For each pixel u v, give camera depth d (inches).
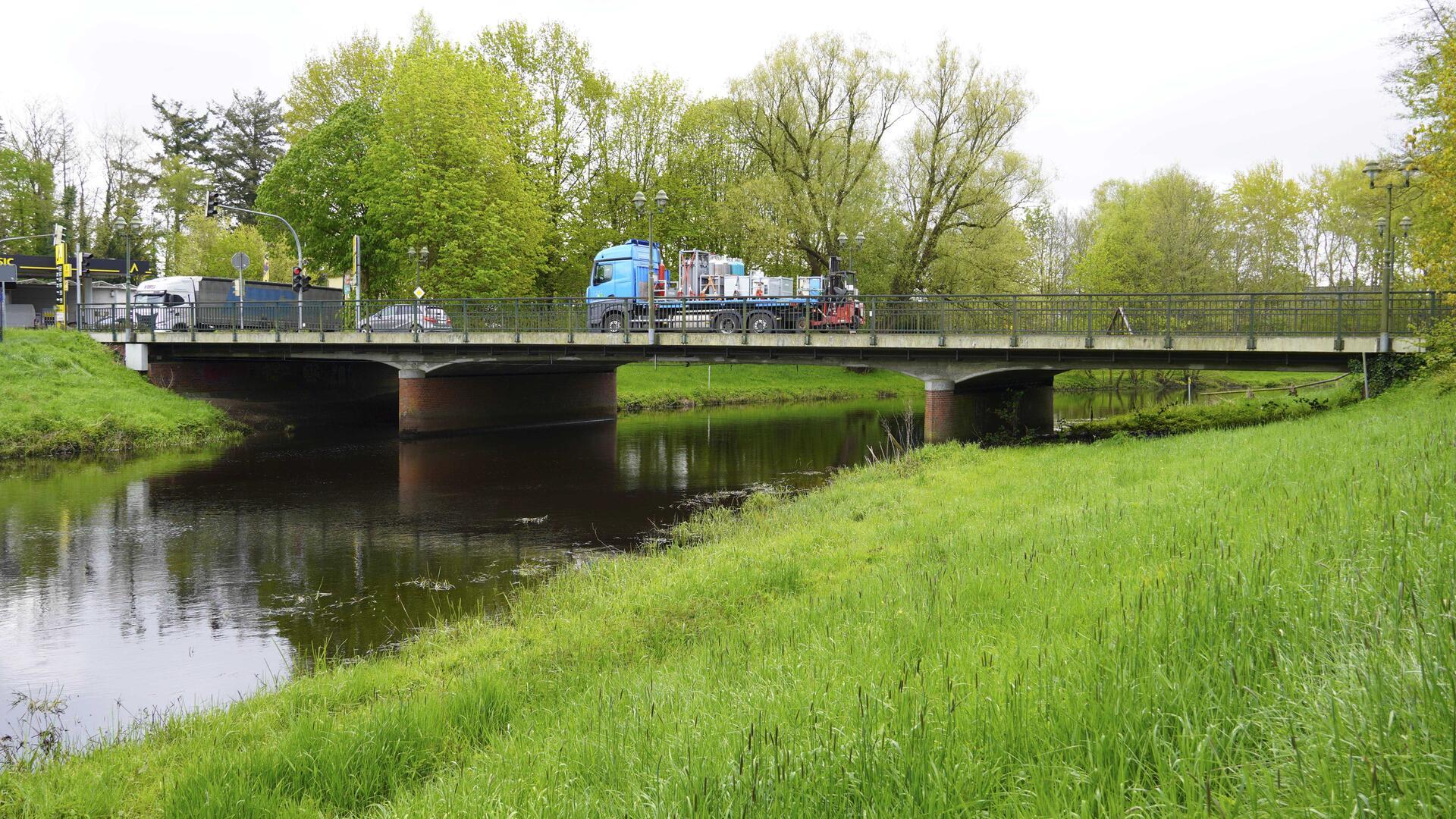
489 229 1619.1
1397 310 893.2
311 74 2063.2
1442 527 208.2
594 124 2080.5
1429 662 116.6
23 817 240.1
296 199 1763.0
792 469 1046.4
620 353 1252.5
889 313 1111.0
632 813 145.5
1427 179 864.9
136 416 1272.1
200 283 1637.6
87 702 378.3
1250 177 2488.9
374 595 535.8
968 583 286.8
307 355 1413.6
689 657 299.1
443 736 259.0
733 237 2014.0
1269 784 105.1
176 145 3002.0
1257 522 281.0
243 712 320.2
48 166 2480.3
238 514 791.1
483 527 733.3
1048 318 1036.5
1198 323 968.3
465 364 1411.2
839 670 209.8
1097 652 167.5
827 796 134.3
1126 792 117.3
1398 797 95.2
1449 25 884.0
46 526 743.7
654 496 874.1
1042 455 796.0
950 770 131.0
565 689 291.4
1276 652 148.6
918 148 1770.4
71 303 1685.5
